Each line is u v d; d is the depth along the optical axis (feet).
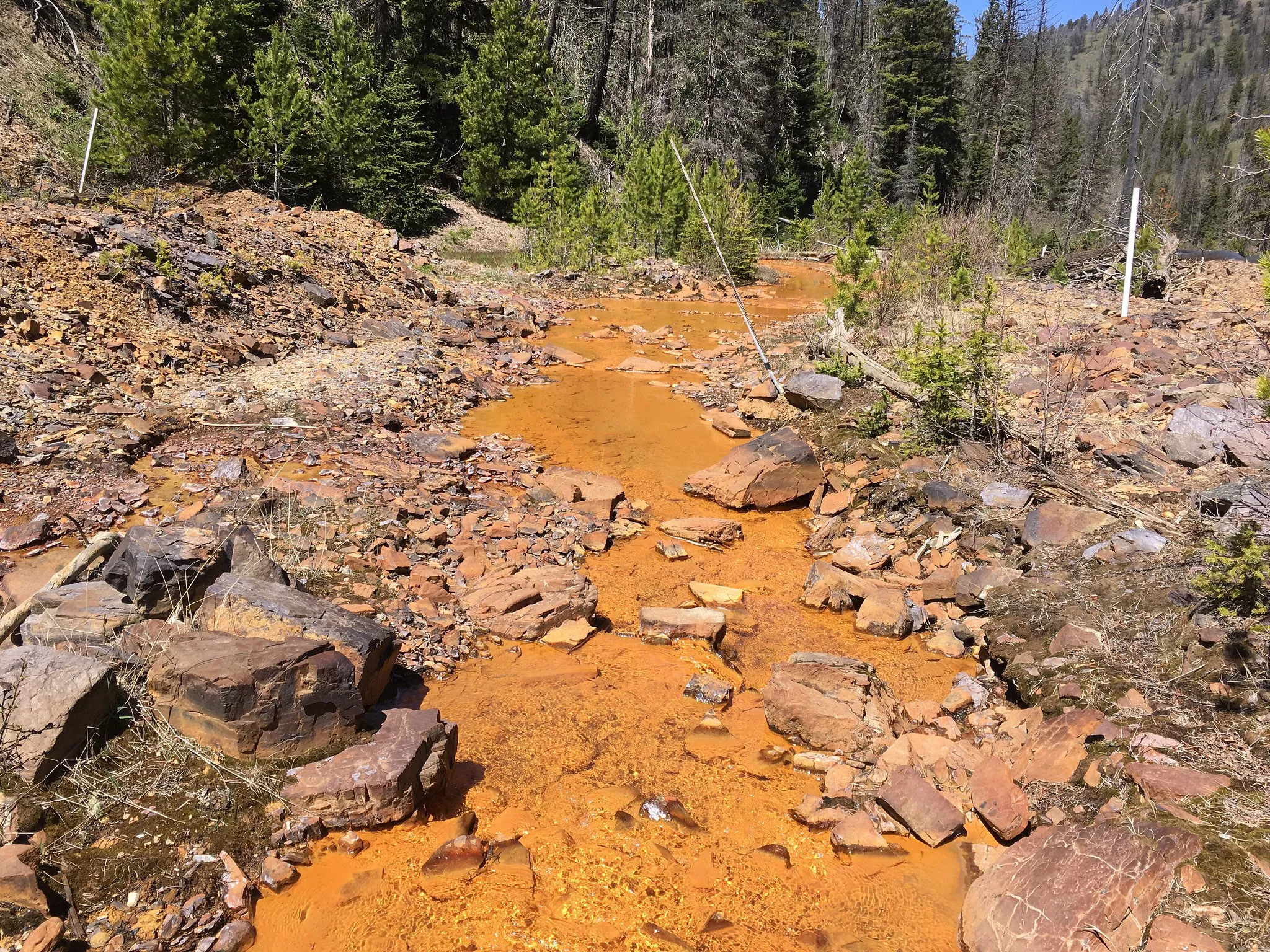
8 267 33.78
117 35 72.33
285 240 50.01
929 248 49.44
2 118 70.44
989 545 23.44
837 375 37.42
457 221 98.78
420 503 25.53
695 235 78.64
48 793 12.63
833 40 202.49
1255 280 45.98
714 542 26.43
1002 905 11.84
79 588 16.65
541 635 20.21
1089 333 38.96
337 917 11.91
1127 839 11.87
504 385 41.01
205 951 11.05
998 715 17.03
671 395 40.55
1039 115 176.24
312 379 35.73
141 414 29.09
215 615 15.69
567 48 143.74
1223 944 10.55
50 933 10.46
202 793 13.10
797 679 17.38
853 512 27.84
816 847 14.05
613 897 12.64
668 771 15.80
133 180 67.72
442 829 13.78
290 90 74.64
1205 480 23.38
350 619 15.94
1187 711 14.94
